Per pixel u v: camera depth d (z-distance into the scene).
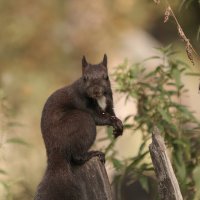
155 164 9.02
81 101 10.62
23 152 16.42
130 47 21.80
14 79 19.44
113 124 10.62
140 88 11.05
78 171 9.48
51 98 10.58
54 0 21.47
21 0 21.17
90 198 9.36
